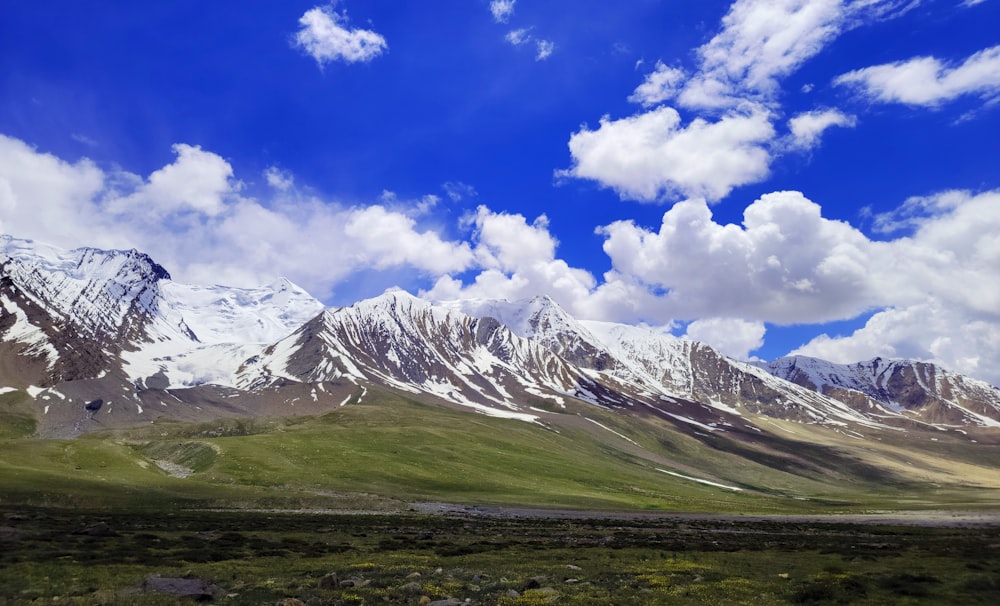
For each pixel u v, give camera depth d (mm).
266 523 72250
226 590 34375
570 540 66562
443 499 126188
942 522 129000
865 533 91500
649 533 79500
